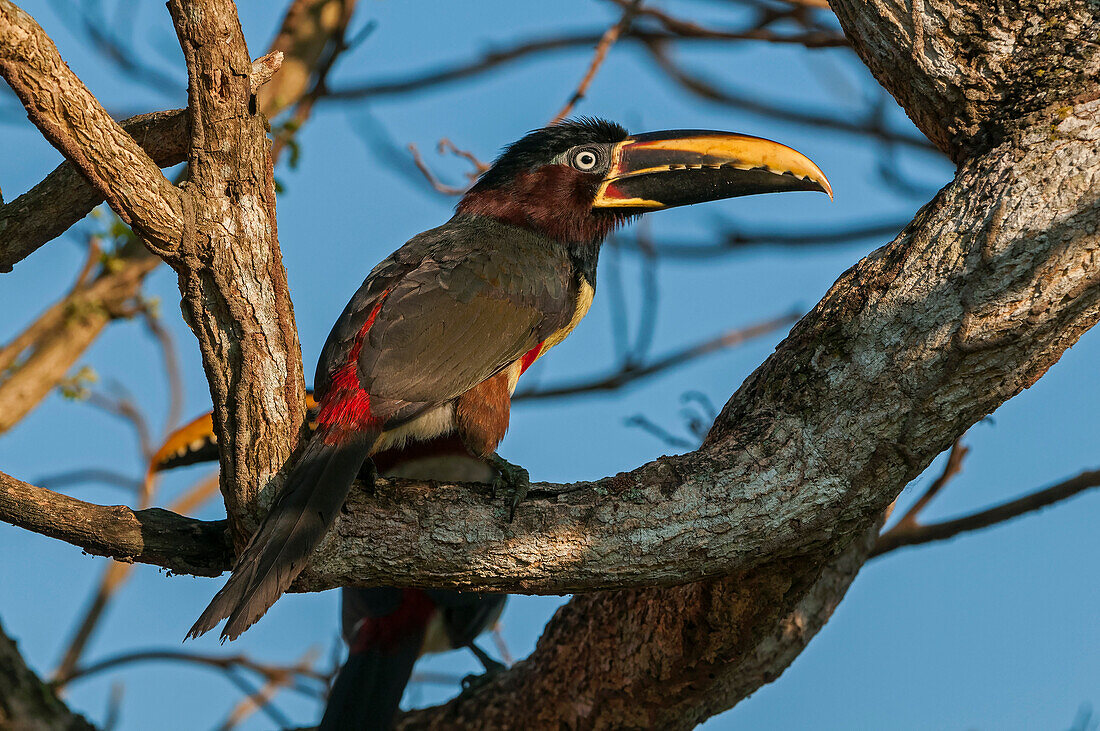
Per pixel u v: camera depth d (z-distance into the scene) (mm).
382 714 12070
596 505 9078
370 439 9305
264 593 8078
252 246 8273
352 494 9125
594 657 11242
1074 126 8914
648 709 11195
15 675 8836
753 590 9742
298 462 8938
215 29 7781
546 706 11672
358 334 10203
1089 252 8625
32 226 9828
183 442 12164
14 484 8789
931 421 8961
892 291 9055
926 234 9125
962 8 9258
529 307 11328
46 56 7355
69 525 8859
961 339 8758
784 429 9141
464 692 12500
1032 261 8680
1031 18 9141
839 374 9086
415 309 10453
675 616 10383
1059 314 8688
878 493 9117
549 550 9016
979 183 9078
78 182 9758
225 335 8508
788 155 12078
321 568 8961
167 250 8102
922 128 9930
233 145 8062
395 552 8992
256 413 8672
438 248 11406
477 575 9086
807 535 9133
